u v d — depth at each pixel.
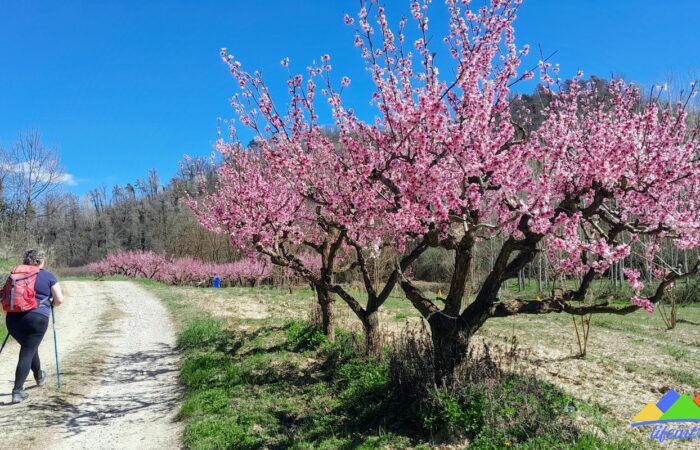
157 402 6.64
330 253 8.66
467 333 5.80
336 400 6.21
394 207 5.74
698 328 12.82
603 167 4.82
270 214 7.91
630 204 5.74
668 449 4.98
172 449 5.11
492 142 4.92
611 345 10.38
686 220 5.09
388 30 5.48
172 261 36.19
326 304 8.99
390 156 5.80
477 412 4.91
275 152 6.20
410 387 5.60
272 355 8.35
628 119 5.52
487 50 5.32
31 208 30.02
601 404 6.32
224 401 6.25
